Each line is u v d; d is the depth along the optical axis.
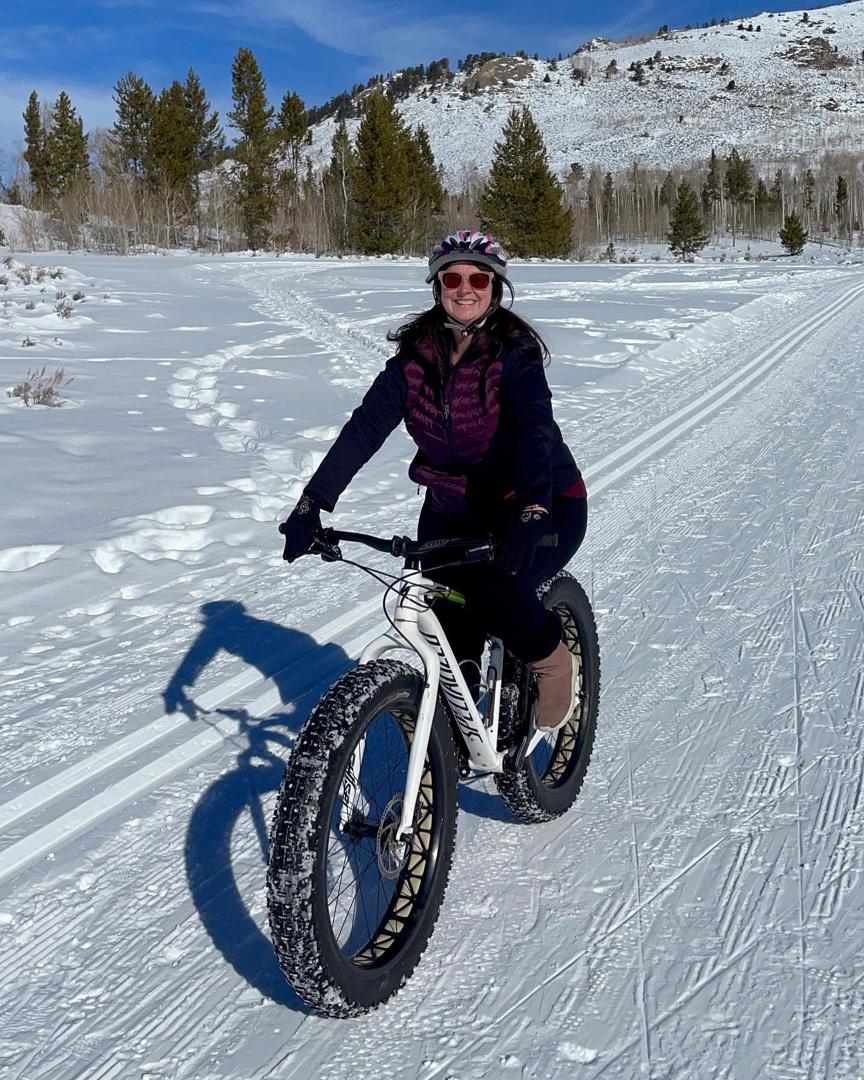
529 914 2.97
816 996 2.58
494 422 2.81
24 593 5.48
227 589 5.70
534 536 2.58
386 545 2.67
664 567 6.04
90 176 43.50
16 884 3.17
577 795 3.62
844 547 6.21
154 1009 2.63
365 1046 2.48
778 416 10.07
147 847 3.37
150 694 4.45
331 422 9.51
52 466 7.60
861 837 3.27
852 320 18.92
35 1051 2.49
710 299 22.94
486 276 2.75
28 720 4.21
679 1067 2.38
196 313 17.33
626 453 8.80
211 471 7.76
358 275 28.22
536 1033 2.50
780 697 4.32
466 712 2.90
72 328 14.58
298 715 4.29
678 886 3.07
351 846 2.88
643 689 4.47
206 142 50.00
